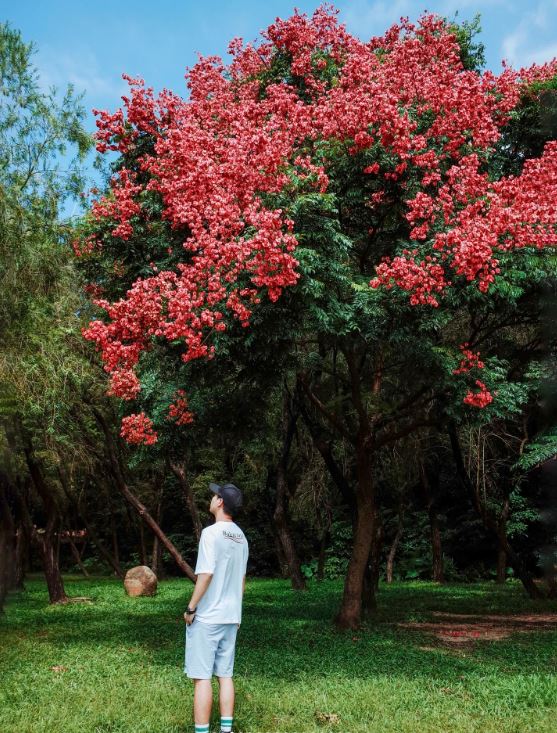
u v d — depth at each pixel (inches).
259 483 987.3
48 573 709.3
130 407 476.7
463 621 543.2
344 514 1059.9
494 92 440.8
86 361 537.0
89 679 316.8
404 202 400.8
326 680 310.8
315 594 748.6
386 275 345.4
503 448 788.6
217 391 461.7
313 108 404.2
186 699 274.4
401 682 304.5
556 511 740.0
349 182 399.9
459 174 374.3
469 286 350.3
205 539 219.1
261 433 531.2
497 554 974.4
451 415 413.1
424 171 395.2
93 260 454.6
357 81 424.2
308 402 642.2
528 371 572.1
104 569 1317.7
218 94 455.8
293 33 474.9
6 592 639.1
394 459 800.9
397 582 953.5
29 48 518.6
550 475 737.6
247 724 239.5
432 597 721.6
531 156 470.0
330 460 586.2
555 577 708.7
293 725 240.2
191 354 338.3
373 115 378.9
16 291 479.5
